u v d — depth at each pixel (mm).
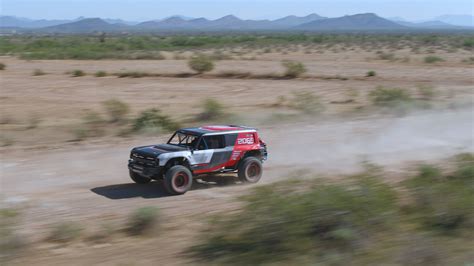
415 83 41938
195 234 10758
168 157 13945
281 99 32500
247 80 43562
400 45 111438
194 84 41000
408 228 10297
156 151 14281
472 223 10453
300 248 9133
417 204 11523
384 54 73750
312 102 28875
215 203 13133
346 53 82812
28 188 14336
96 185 14797
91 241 10555
